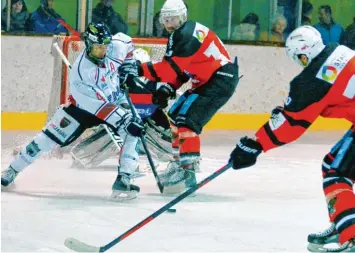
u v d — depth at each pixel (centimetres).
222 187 1181
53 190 1119
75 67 1048
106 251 796
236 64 1109
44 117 1839
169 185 1098
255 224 932
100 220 938
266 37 2055
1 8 1834
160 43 1545
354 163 746
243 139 773
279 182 1241
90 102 1048
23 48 1834
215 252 802
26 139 1619
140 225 796
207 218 959
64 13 1906
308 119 748
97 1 1931
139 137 1073
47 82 1852
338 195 745
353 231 739
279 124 752
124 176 1053
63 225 910
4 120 1802
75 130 1080
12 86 1825
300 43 748
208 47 1084
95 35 1032
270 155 1536
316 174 1330
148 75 1077
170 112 1138
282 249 817
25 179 1197
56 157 1402
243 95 1995
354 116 747
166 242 838
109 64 1075
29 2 1858
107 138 1306
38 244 822
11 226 898
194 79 1105
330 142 1764
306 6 2081
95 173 1281
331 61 739
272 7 2048
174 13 1063
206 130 1903
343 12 2130
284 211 1013
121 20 1953
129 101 1068
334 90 736
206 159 1462
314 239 799
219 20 2033
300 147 1666
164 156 1356
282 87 2034
